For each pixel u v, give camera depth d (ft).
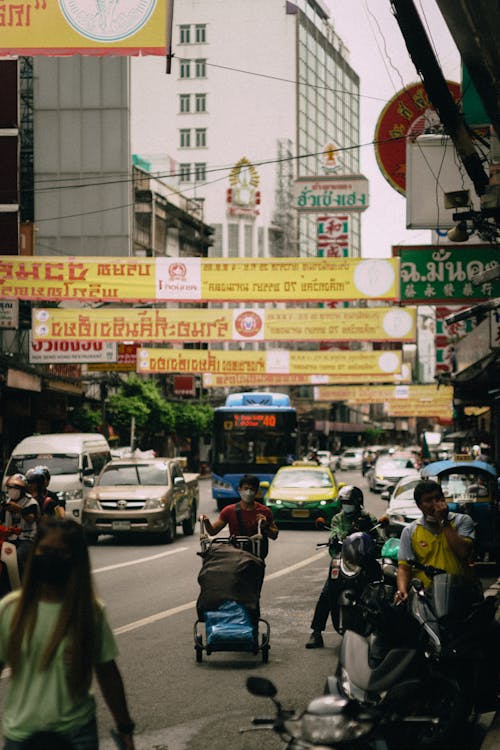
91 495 69.92
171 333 75.72
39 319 75.46
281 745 20.67
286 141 368.89
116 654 11.74
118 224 181.88
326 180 123.13
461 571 22.45
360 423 414.41
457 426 153.07
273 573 51.19
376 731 14.28
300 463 103.14
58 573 11.30
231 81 365.40
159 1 30.99
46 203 183.11
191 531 79.15
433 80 28.17
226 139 363.97
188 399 214.07
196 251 232.94
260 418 103.04
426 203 50.34
